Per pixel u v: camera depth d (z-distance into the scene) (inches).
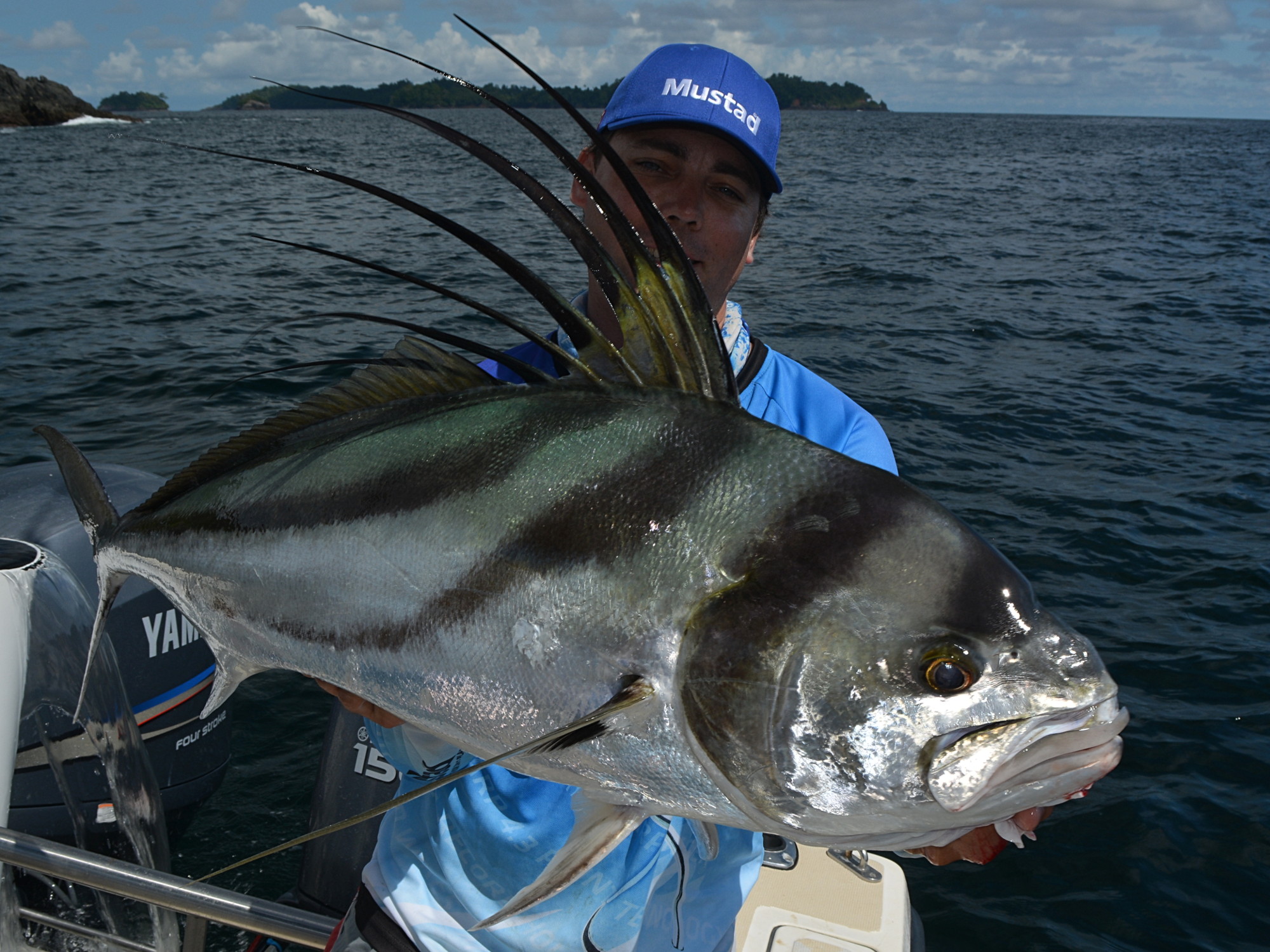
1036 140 3789.4
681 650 44.5
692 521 45.7
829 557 43.6
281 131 3255.4
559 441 49.7
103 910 97.4
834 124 6446.9
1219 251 817.5
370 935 65.4
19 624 85.7
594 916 61.4
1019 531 257.9
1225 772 168.2
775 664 43.0
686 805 46.4
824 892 91.9
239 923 70.5
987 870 147.2
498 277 595.2
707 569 44.8
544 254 698.2
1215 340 480.4
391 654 52.2
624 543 46.3
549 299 51.6
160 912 99.1
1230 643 206.8
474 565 49.6
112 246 694.5
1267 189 1593.3
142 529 64.5
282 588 56.7
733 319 66.4
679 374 49.4
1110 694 41.8
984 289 602.5
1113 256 769.6
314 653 55.9
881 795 42.6
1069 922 138.0
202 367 370.6
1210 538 255.1
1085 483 289.7
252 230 792.3
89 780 103.6
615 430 48.9
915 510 44.6
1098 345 463.5
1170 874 146.3
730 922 63.9
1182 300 583.5
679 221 62.9
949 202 1232.2
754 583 43.9
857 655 42.4
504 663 48.5
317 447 57.6
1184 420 353.4
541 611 47.6
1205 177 1873.8
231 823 144.3
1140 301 579.2
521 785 62.3
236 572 58.9
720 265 64.8
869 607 42.8
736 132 61.1
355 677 54.3
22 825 110.2
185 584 62.1
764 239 812.0
